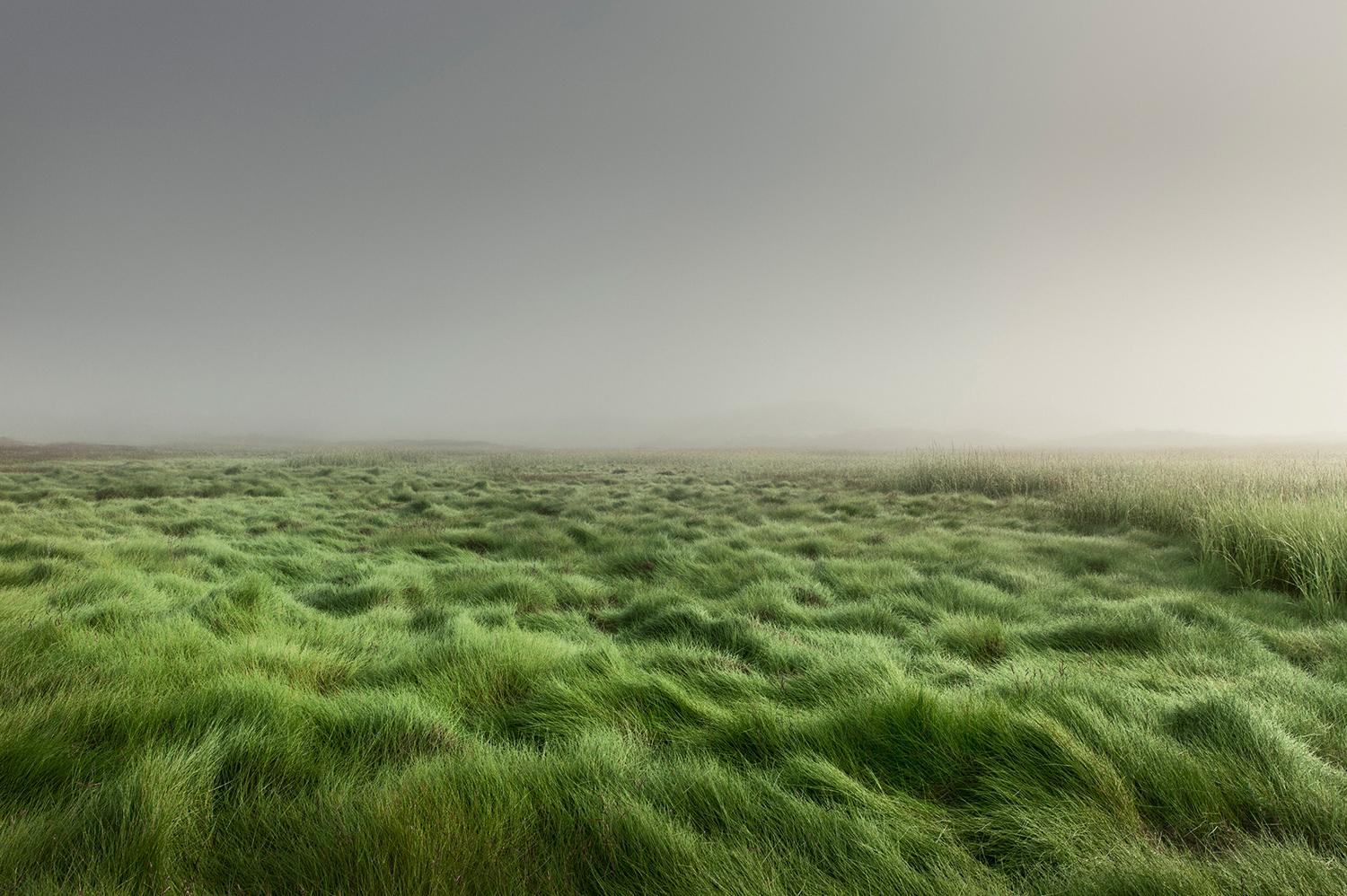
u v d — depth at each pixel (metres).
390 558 9.50
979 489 19.78
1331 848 2.23
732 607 6.46
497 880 1.98
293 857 2.06
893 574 7.92
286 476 26.66
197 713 3.15
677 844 2.18
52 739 2.79
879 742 2.98
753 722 3.25
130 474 24.55
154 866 2.03
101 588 6.00
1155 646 5.01
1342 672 4.41
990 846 2.33
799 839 2.31
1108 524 12.86
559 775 2.62
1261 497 10.19
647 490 22.17
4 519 11.08
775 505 16.92
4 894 1.90
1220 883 1.99
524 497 18.36
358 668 4.45
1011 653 5.05
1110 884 1.98
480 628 5.11
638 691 3.78
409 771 2.59
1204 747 2.91
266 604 5.73
